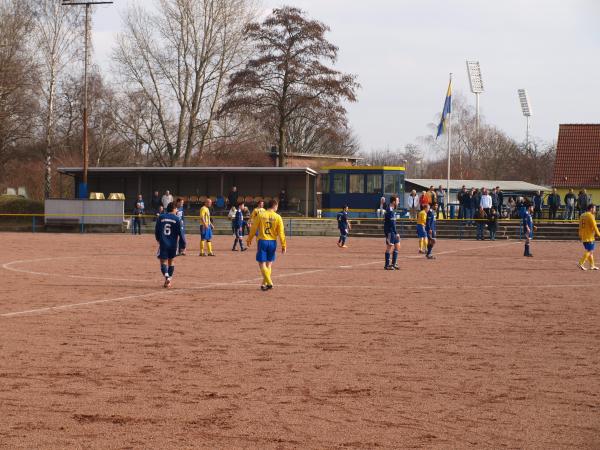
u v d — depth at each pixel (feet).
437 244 154.71
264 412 29.04
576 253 128.47
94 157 261.65
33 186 262.88
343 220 141.90
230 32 226.79
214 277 82.02
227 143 242.78
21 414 28.55
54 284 73.97
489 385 33.45
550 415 28.89
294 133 331.77
